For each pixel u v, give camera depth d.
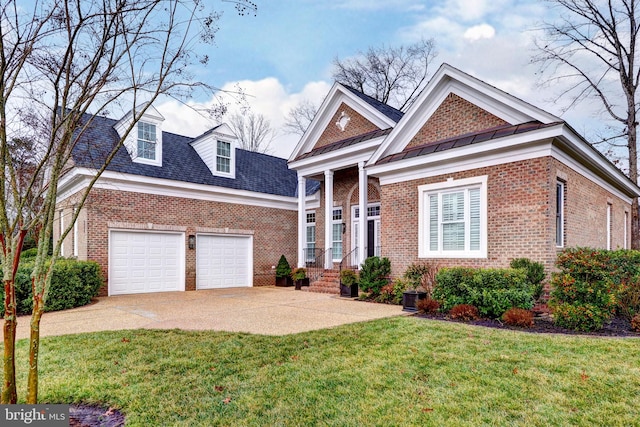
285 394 4.37
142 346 6.21
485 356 5.48
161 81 3.64
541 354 5.49
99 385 4.63
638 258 9.02
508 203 9.66
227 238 17.03
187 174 15.94
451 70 11.14
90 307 10.72
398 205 12.12
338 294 13.75
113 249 13.74
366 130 15.45
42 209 3.14
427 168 11.39
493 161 9.99
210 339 6.62
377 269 11.92
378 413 3.90
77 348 6.11
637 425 3.59
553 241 9.04
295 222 19.61
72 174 13.16
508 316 7.43
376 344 6.22
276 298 12.68
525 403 4.05
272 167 20.98
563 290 7.14
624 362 5.11
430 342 6.24
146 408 4.07
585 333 6.74
